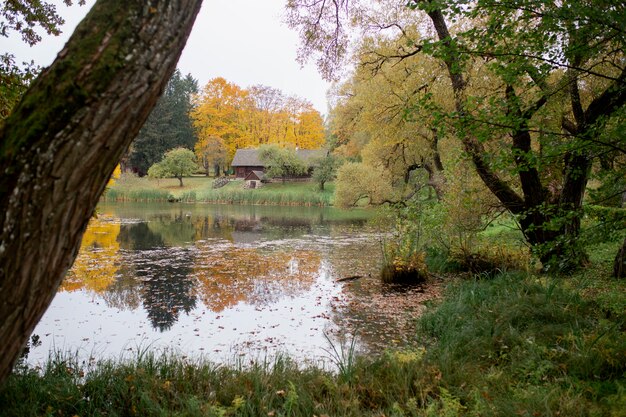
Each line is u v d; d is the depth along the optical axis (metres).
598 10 3.62
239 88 55.34
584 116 6.64
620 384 3.38
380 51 11.55
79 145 1.36
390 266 9.98
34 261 1.36
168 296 9.20
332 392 3.76
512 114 4.41
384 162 19.83
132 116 1.47
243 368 4.94
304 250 14.98
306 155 49.66
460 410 3.31
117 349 6.27
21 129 1.35
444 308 6.86
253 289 9.74
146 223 23.62
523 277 7.87
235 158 51.41
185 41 1.62
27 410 3.42
